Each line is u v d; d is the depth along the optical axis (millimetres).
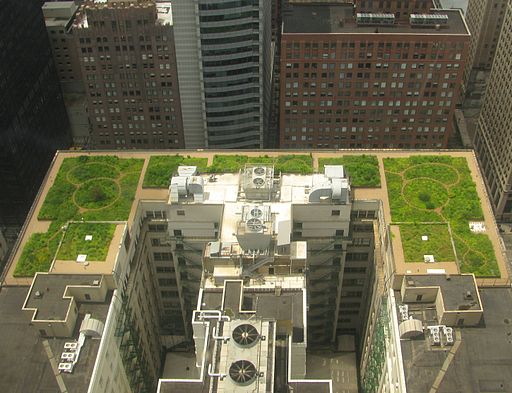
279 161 152500
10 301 126750
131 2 190125
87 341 117688
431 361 113312
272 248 130125
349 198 140500
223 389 103562
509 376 111312
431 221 138625
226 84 198250
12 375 114062
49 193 147875
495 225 138875
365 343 155500
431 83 197875
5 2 188000
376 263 140000
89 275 123938
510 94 199500
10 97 192375
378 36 186875
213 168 149500
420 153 157500
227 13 182000
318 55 192000
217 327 111938
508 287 126562
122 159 157250
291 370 121562
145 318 150250
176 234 146500
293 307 122562
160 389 107312
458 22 195500
